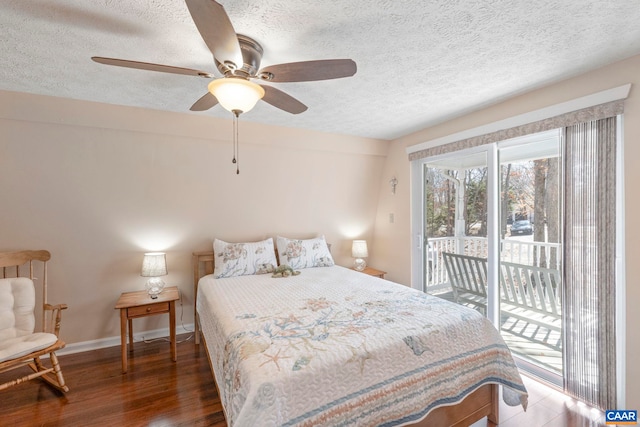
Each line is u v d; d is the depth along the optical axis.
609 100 1.84
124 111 2.51
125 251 2.85
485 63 1.84
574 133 2.02
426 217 3.39
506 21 1.42
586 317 1.96
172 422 1.80
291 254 3.27
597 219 1.91
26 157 2.38
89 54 1.69
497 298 2.65
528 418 1.85
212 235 3.22
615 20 1.42
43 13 1.33
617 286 1.84
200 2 0.98
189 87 2.14
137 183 2.78
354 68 1.40
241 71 1.51
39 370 2.24
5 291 2.19
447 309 1.89
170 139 2.77
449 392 1.57
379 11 1.34
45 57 1.72
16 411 1.89
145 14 1.34
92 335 2.78
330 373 1.27
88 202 2.64
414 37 1.55
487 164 2.66
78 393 2.08
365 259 4.20
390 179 3.83
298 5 1.29
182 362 2.53
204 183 3.04
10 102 2.20
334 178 3.70
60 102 2.32
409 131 3.39
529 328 2.51
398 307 1.94
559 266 2.27
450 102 2.48
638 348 1.75
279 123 3.04
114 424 1.78
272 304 2.01
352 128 3.24
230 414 1.32
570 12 1.36
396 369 1.43
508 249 2.62
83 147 2.52
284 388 1.16
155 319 3.04
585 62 1.83
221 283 2.66
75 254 2.66
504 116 2.46
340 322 1.68
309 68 1.41
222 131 2.90
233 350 1.42
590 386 1.95
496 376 1.77
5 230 2.41
